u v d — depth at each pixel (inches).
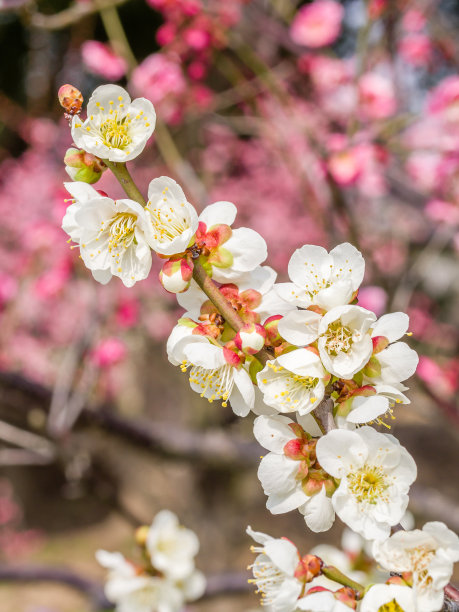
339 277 11.6
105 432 29.7
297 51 30.8
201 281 11.7
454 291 50.1
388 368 11.5
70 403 28.9
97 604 28.1
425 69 31.7
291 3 32.2
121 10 51.9
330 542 61.9
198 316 12.2
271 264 51.8
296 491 11.6
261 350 11.6
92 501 83.3
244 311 12.0
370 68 29.8
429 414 28.4
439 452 57.7
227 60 31.0
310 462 11.5
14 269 43.7
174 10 27.8
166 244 11.3
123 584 22.6
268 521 63.4
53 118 51.7
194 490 43.3
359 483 11.1
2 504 75.4
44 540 76.5
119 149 11.7
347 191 29.1
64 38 46.6
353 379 11.5
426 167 29.7
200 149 44.6
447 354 40.6
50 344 44.3
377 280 23.8
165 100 32.3
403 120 25.5
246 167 52.9
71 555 71.9
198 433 30.9
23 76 60.8
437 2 31.9
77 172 11.9
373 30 28.8
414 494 27.4
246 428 39.2
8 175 52.1
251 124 33.6
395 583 10.8
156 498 42.9
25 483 84.0
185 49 29.9
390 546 10.9
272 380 11.5
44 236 36.8
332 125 33.7
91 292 30.8
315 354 11.1
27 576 28.8
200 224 12.1
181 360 11.8
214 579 28.3
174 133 40.8
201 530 43.4
